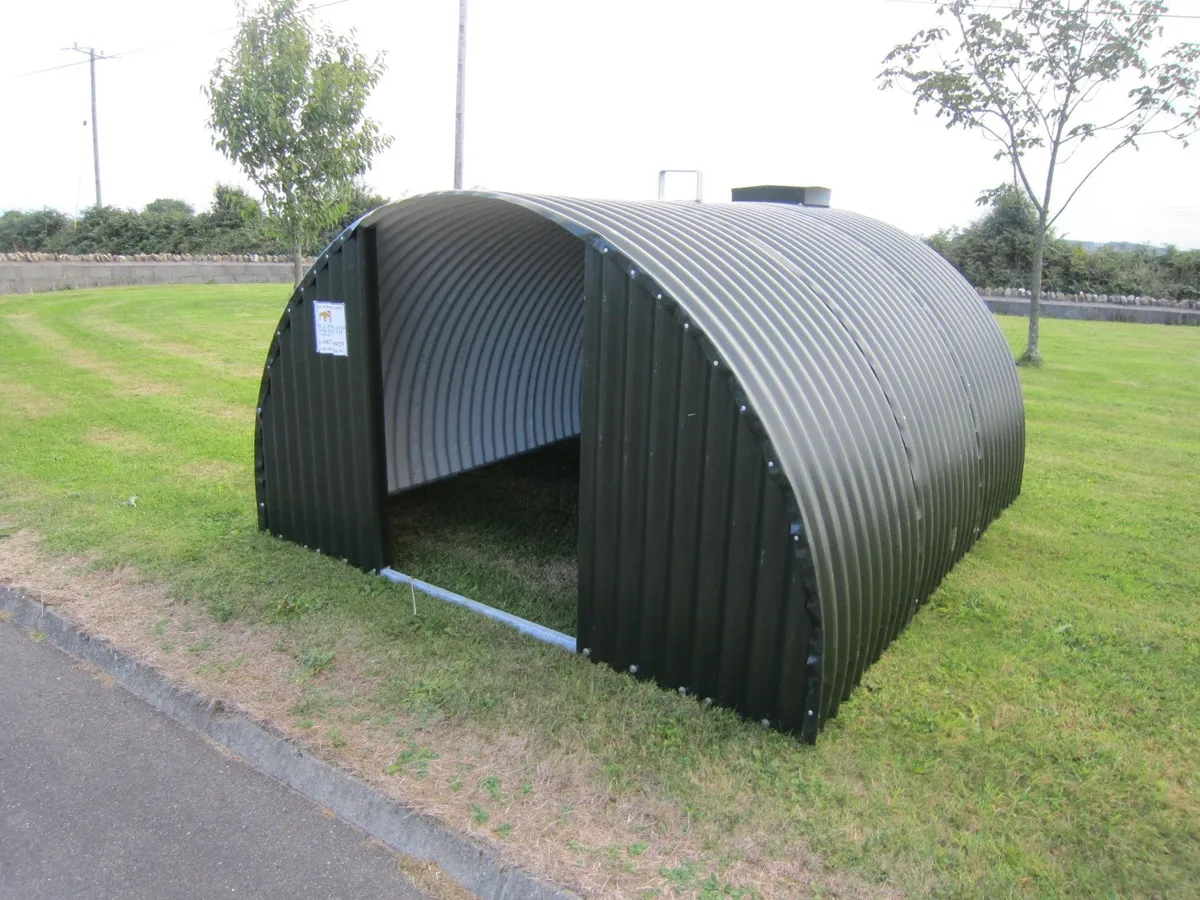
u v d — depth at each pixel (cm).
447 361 603
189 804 313
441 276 539
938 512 436
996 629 444
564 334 718
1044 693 381
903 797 305
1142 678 397
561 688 367
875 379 398
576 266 641
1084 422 940
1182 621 460
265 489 538
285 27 1163
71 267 2103
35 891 271
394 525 581
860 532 345
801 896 259
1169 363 1334
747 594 335
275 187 1242
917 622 450
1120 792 312
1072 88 1185
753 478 321
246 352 1245
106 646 407
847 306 427
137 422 830
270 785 324
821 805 298
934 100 1283
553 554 539
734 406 320
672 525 350
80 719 364
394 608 443
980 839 284
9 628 441
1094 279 2369
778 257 436
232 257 2595
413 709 352
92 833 297
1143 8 1126
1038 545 571
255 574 482
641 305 341
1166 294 2309
